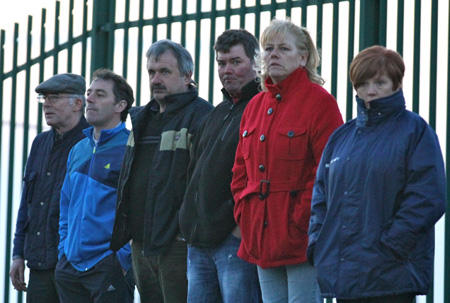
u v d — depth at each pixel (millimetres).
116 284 18641
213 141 16172
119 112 19516
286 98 14891
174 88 17516
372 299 12656
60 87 20078
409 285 12422
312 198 13648
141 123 17828
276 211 14477
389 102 12969
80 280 18859
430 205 12398
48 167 20141
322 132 14422
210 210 15758
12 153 24688
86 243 18734
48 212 19812
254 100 15469
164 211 16891
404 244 12344
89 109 19266
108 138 19203
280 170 14547
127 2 22594
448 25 17406
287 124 14641
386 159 12742
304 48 15117
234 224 15672
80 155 19500
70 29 23766
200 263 16219
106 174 18938
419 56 17812
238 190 15258
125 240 17719
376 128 13055
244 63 16141
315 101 14641
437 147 12812
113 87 19391
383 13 18266
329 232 13016
